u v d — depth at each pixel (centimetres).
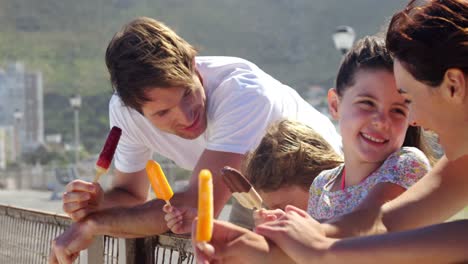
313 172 301
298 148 303
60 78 8650
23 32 9575
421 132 283
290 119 321
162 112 321
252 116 338
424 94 199
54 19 9981
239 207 370
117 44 322
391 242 193
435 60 193
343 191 260
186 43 331
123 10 10144
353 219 214
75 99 3844
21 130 7350
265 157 306
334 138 381
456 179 221
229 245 204
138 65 313
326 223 213
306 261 198
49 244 375
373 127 247
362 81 249
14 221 412
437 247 190
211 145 335
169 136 361
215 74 349
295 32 9944
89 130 7944
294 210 217
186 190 317
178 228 280
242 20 10225
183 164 373
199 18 10006
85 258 356
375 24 9525
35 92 7650
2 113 7394
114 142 296
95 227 305
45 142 7400
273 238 205
